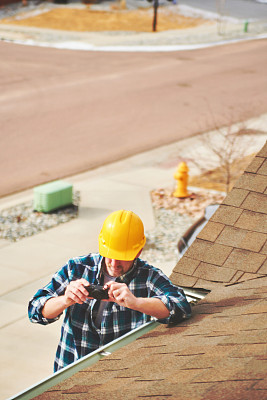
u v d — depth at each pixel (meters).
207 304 3.79
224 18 51.31
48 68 30.84
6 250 11.25
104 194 14.50
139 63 33.19
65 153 17.75
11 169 16.20
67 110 22.72
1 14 47.50
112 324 3.61
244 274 4.05
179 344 3.22
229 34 45.06
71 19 46.69
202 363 2.86
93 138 19.31
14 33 41.12
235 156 17.30
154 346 3.29
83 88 26.55
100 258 3.65
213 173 16.20
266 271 3.99
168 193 14.69
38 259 10.94
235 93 26.11
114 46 38.69
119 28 44.88
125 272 3.59
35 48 36.78
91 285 3.30
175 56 35.81
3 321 8.68
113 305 3.59
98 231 12.35
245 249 4.23
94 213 13.30
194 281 4.14
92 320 3.63
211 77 29.64
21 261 10.81
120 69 31.30
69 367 3.24
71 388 2.95
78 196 14.32
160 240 11.88
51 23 45.09
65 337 3.71
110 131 20.16
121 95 25.36
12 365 7.57
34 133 19.69
